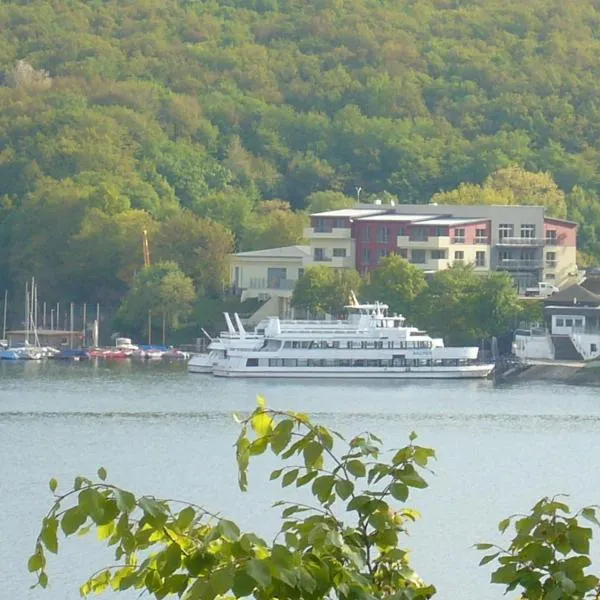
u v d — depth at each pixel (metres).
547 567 58.50
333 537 55.62
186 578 54.66
